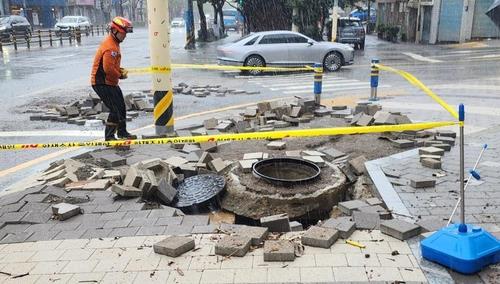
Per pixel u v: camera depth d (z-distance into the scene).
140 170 5.74
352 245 4.12
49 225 4.70
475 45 29.16
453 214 4.72
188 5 32.59
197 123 9.54
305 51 18.66
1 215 4.91
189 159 6.84
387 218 4.76
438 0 31.69
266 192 5.58
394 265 3.79
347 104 11.70
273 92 14.03
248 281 3.62
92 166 6.61
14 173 6.73
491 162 6.43
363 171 6.34
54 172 6.29
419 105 11.14
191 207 5.55
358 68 19.98
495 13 31.31
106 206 5.13
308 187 5.68
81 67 20.55
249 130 8.27
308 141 7.79
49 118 10.10
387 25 40.03
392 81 15.81
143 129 9.28
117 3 80.56
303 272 3.72
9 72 18.73
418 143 7.38
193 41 32.94
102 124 9.63
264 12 31.50
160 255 4.04
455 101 11.61
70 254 4.12
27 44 30.97
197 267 3.84
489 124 8.91
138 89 14.62
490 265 3.75
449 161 6.51
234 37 48.34
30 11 57.97
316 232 4.22
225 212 5.71
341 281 3.59
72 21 45.44
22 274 3.83
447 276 3.63
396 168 6.24
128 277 3.73
